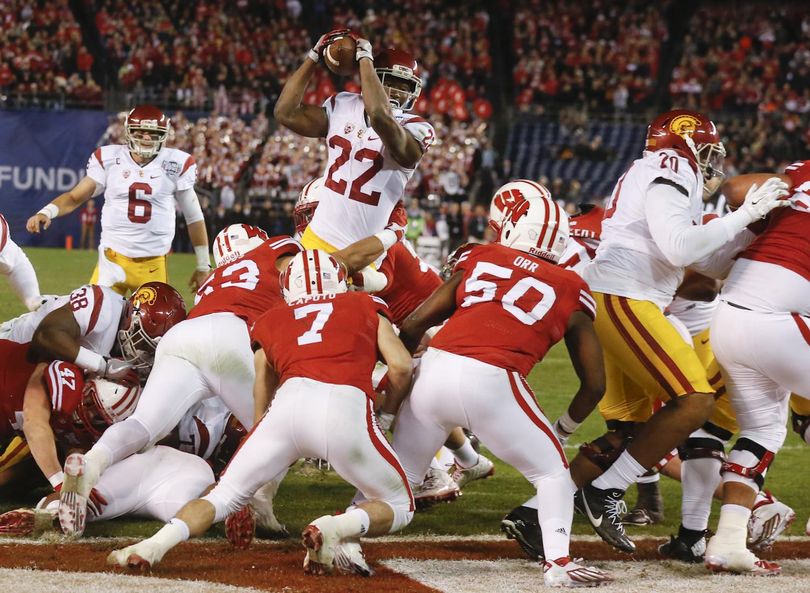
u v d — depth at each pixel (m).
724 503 7.53
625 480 7.48
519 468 7.06
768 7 45.25
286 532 7.86
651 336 7.65
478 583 6.76
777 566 7.31
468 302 7.25
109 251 13.23
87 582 6.39
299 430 6.71
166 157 13.19
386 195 8.77
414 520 8.70
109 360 8.25
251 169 35.88
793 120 39.72
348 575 6.81
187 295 22.75
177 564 6.95
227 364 7.84
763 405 7.65
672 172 7.61
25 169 34.06
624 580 6.99
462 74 42.56
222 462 8.91
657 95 43.41
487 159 37.47
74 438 8.25
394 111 8.73
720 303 7.75
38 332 8.13
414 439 7.20
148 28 40.62
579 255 9.22
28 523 7.61
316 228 8.88
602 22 44.72
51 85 37.25
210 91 37.38
